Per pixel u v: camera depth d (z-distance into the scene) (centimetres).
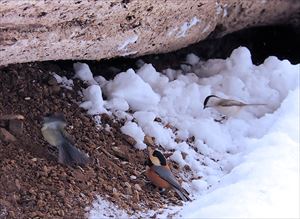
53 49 156
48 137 152
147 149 169
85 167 154
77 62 181
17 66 169
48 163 150
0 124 154
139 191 155
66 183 147
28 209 139
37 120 160
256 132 186
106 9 154
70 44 157
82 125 167
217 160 177
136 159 165
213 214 140
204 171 171
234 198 146
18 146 151
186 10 177
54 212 140
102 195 149
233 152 181
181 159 171
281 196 147
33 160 149
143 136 171
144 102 181
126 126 171
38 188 144
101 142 165
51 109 166
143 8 163
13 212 137
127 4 157
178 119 185
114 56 177
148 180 159
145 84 181
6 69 167
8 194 140
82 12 150
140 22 167
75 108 170
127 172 160
